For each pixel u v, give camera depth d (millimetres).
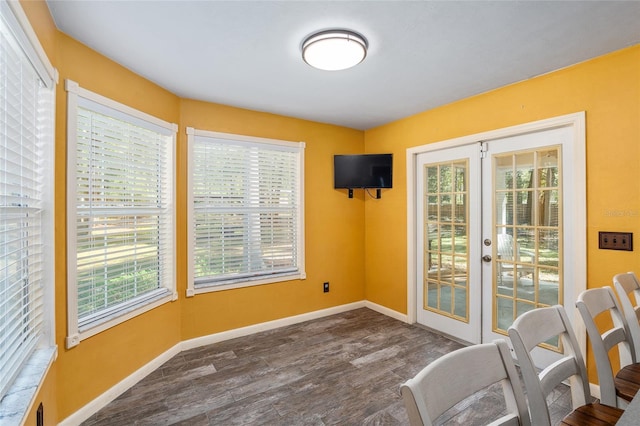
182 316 2955
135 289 2463
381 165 3770
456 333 3199
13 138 1345
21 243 1454
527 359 1059
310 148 3748
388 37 1945
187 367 2627
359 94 2906
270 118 3449
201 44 2021
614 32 1881
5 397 1266
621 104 2074
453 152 3189
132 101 2379
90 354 2033
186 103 2965
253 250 3387
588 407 1237
